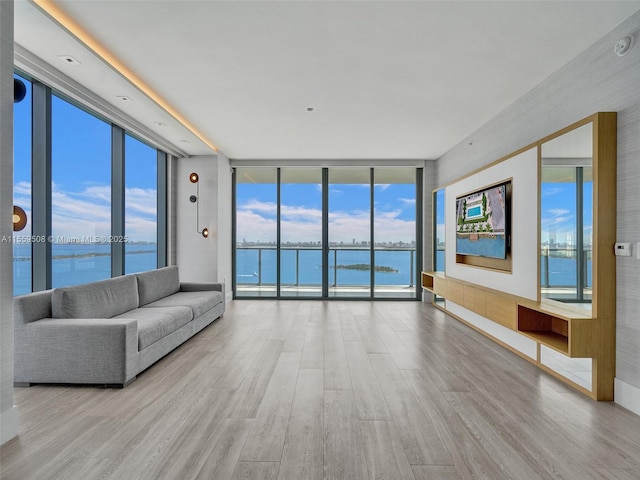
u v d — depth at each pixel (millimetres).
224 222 6781
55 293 3178
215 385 2971
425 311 6035
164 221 6262
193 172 6449
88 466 1900
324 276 7191
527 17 2574
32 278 3541
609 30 2738
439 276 5941
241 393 2814
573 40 2869
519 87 3730
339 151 6379
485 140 4824
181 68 3354
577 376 2920
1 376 2105
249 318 5480
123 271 4812
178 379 3100
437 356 3725
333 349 3943
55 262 3854
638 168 2518
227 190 6949
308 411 2521
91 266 4469
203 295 5152
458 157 5789
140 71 3416
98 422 2359
